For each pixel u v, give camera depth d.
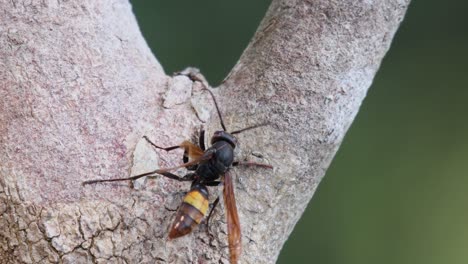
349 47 0.44
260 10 0.58
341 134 0.44
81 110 0.44
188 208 0.43
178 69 0.58
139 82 0.45
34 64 0.44
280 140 0.44
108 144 0.44
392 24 0.45
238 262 0.44
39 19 0.44
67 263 0.43
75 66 0.44
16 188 0.43
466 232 0.59
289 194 0.44
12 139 0.43
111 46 0.45
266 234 0.44
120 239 0.43
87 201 0.43
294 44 0.44
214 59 0.58
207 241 0.44
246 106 0.44
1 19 0.44
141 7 0.58
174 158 0.44
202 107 0.45
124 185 0.43
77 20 0.44
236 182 0.44
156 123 0.44
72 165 0.43
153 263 0.43
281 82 0.44
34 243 0.43
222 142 0.44
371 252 0.59
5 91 0.44
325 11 0.44
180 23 0.58
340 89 0.44
